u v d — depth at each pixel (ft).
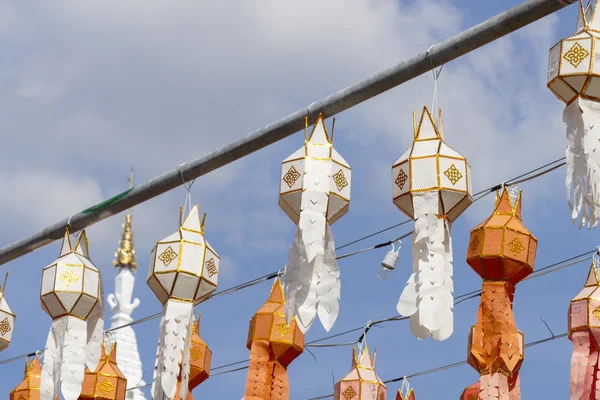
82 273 41.91
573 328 33.42
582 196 30.32
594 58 30.94
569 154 30.86
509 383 32.19
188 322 37.91
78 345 41.29
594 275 34.17
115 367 44.68
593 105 30.99
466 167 33.17
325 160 35.06
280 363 39.09
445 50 34.12
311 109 36.94
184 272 38.01
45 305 41.96
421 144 33.58
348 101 36.19
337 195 34.94
